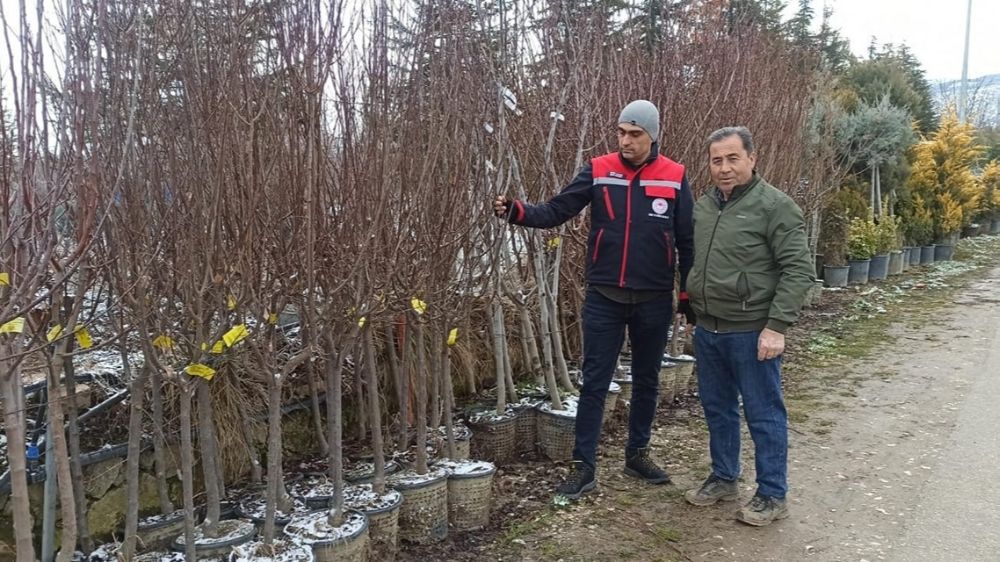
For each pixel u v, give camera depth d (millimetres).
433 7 3201
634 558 3268
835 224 11852
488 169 3895
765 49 7867
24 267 2023
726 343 3650
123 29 2277
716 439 3844
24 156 1965
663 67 5457
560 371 4848
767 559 3268
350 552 2859
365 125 2881
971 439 4816
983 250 17781
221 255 2490
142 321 2369
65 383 2762
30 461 2723
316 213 2787
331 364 2951
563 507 3775
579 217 4793
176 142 2461
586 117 4500
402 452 3822
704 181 5496
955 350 7461
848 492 4004
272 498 2779
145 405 3205
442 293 3498
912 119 15219
